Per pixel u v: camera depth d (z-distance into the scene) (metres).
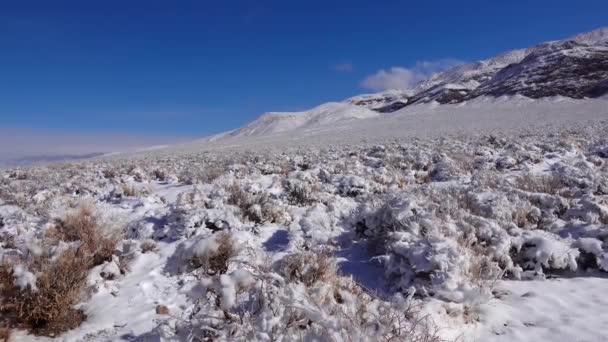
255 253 4.80
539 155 16.30
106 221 7.15
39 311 4.61
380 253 6.76
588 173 11.12
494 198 8.09
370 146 26.62
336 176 12.75
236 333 3.38
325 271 4.78
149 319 4.89
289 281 4.25
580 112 52.12
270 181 13.43
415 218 6.70
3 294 4.62
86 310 5.15
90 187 13.70
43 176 19.20
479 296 4.88
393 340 3.54
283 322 3.50
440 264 5.20
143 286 5.73
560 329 4.37
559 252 5.86
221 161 21.42
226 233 4.48
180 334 3.60
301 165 18.33
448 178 13.36
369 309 4.11
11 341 4.39
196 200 8.86
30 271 4.78
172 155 33.00
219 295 3.69
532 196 8.45
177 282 5.73
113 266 6.07
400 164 15.95
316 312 3.46
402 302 4.48
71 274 5.04
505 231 6.36
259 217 8.74
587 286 5.45
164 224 8.46
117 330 4.69
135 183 15.78
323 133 64.38
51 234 6.58
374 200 8.80
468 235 6.25
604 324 4.39
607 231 6.52
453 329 4.43
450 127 47.88
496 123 47.47
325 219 8.17
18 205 11.27
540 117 50.75
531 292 5.36
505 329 4.51
